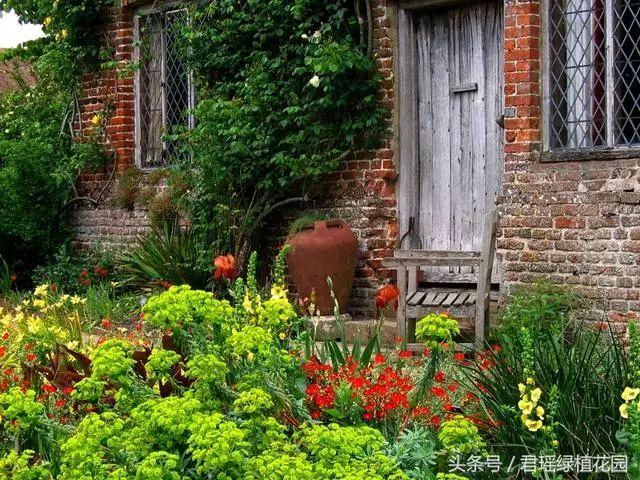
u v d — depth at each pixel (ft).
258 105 34.17
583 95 28.37
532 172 28.86
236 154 35.01
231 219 35.86
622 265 27.09
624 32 27.53
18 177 42.57
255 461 11.35
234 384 14.96
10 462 12.28
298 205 35.27
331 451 11.76
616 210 27.22
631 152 27.02
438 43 32.83
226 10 35.65
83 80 43.75
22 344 21.33
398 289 29.04
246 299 18.19
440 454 14.19
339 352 18.67
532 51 28.91
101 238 43.11
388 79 33.04
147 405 12.30
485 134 31.83
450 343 16.70
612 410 15.74
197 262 36.19
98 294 36.60
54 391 17.40
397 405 16.05
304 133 33.58
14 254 44.01
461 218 32.40
